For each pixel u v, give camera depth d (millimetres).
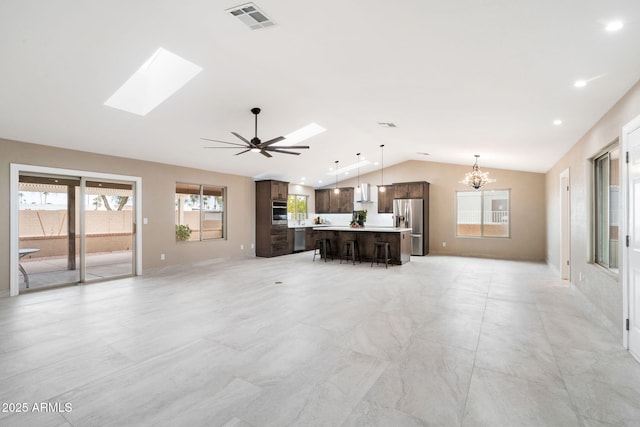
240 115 5082
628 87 2840
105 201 6000
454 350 2902
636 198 2779
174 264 7059
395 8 2207
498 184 8789
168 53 4062
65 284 5434
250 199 9094
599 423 1892
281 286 5426
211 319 3748
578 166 4676
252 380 2395
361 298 4660
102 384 2336
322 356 2791
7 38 2805
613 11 1868
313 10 2402
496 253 8797
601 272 3633
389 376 2445
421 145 7227
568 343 3051
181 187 7395
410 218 9312
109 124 4777
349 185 11180
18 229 4863
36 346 2992
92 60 3271
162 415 1978
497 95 3488
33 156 5004
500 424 1886
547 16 2018
